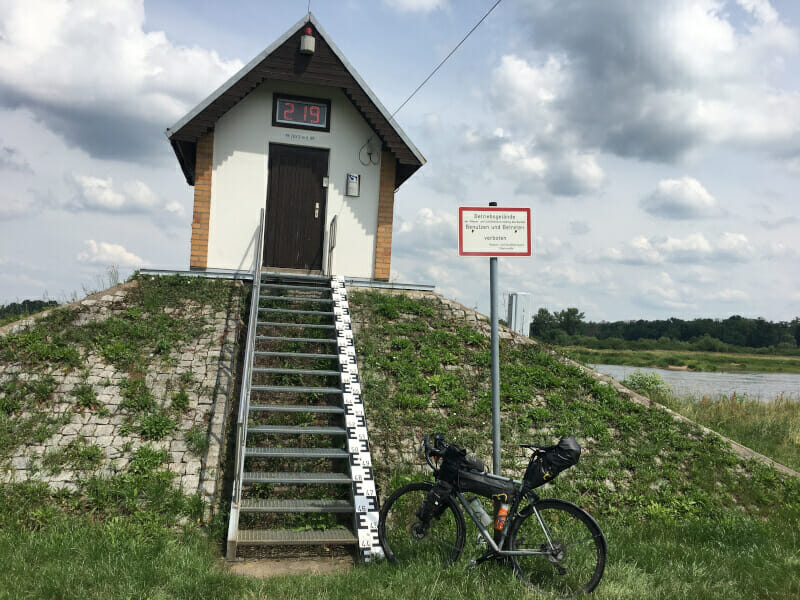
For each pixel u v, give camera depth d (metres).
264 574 5.68
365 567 5.64
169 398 8.41
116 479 6.91
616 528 7.17
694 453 9.41
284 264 12.83
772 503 8.50
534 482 5.46
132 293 10.68
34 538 5.75
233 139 12.54
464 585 5.02
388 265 13.21
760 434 13.93
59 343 9.07
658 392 13.62
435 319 11.88
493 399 6.50
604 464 8.74
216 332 9.98
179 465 7.33
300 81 12.19
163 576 5.05
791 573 5.68
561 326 86.75
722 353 97.44
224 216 12.50
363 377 9.57
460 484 5.70
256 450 7.38
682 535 7.02
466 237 6.59
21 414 7.80
